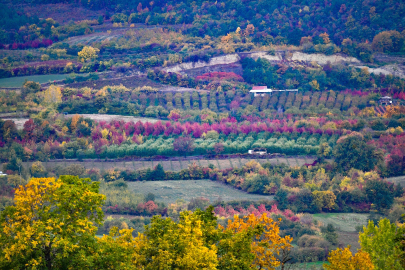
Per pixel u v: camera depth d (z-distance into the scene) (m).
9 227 120.12
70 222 122.75
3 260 114.00
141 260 123.25
